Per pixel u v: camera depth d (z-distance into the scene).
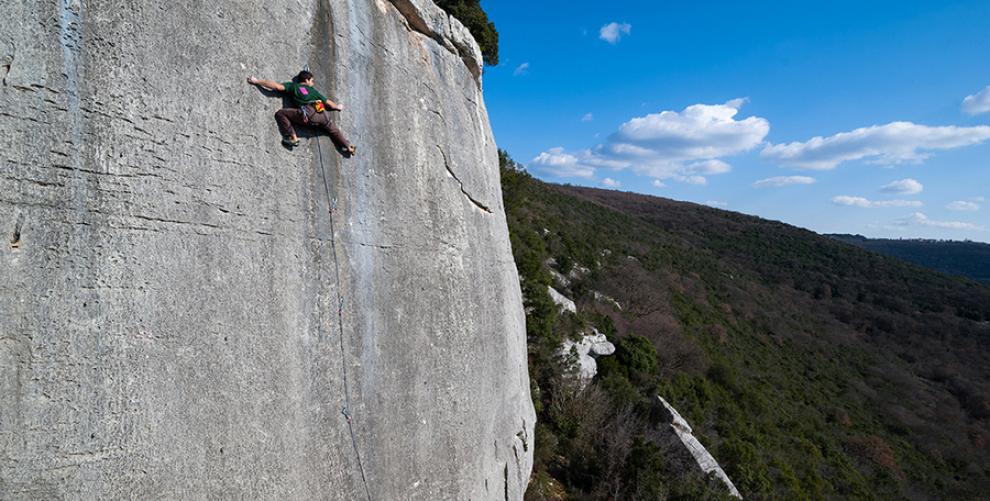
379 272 6.15
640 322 34.72
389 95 6.70
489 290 8.65
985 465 34.50
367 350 5.83
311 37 5.66
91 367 3.64
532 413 11.05
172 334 4.07
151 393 3.90
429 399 6.70
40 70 3.56
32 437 3.36
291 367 4.94
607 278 39.31
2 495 3.20
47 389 3.44
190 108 4.39
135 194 3.97
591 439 16.55
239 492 4.33
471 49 8.92
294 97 5.18
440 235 7.36
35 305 3.44
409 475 6.21
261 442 4.57
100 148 3.81
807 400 37.88
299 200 5.27
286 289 5.00
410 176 6.88
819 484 23.64
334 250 5.58
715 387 30.25
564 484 14.62
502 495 8.49
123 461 3.71
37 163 3.50
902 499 27.66
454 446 7.07
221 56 4.69
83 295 3.65
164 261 4.09
